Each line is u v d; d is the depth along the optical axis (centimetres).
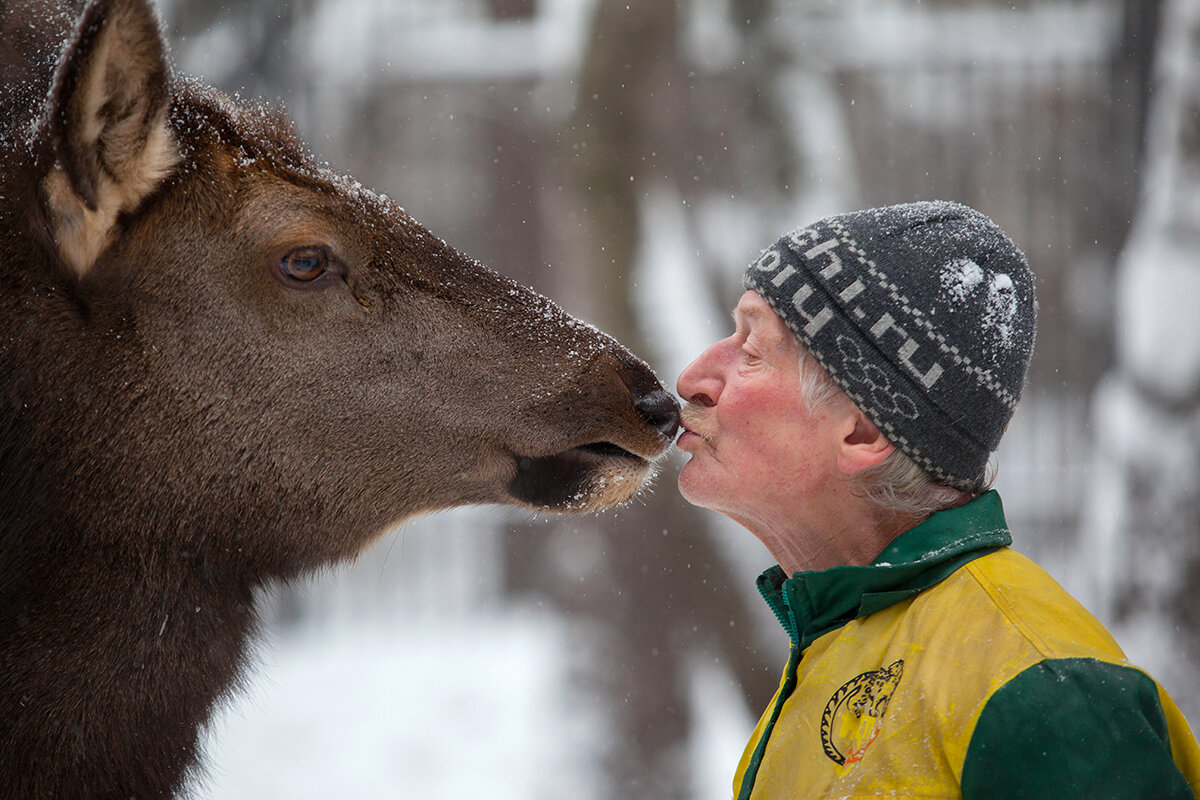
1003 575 342
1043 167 1642
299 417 477
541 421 497
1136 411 892
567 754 1181
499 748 1291
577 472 511
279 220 466
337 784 1256
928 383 356
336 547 496
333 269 477
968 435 362
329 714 1463
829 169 1284
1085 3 1562
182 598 462
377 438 488
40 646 433
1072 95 1619
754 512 400
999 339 362
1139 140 1191
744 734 1131
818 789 338
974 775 307
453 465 500
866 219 375
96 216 436
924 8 1603
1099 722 302
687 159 1273
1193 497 862
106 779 439
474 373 494
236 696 491
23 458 439
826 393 376
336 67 1568
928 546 359
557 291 1349
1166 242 898
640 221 1155
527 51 1557
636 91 1153
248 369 468
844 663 355
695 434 412
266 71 1391
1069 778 297
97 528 447
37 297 440
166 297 456
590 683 1177
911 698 327
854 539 388
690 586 1108
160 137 440
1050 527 1368
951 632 332
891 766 320
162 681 453
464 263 511
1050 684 307
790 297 372
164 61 426
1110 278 1438
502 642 1683
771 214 1243
